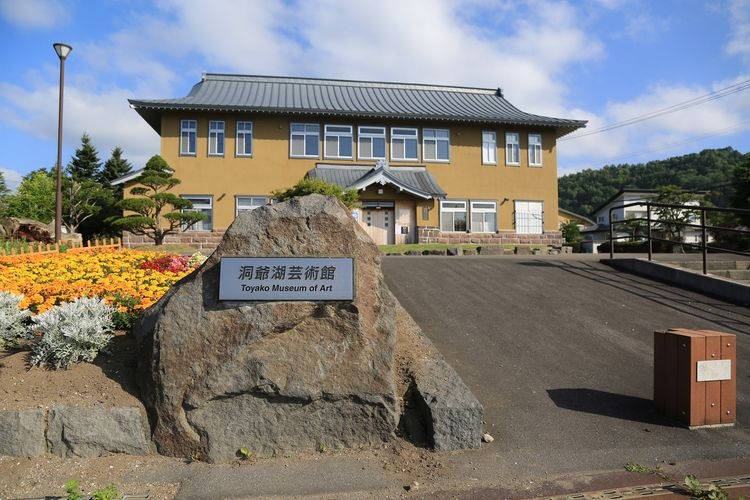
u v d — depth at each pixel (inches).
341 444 178.1
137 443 172.1
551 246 928.9
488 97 1160.8
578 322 300.5
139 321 196.5
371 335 182.2
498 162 1030.4
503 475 160.9
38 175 1553.9
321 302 181.0
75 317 197.5
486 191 1021.2
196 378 172.6
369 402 178.2
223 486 155.6
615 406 205.9
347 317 180.9
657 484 155.3
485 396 212.2
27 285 291.6
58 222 741.3
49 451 170.4
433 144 1010.7
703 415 189.5
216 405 173.3
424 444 177.5
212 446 170.9
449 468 164.7
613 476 159.6
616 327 293.1
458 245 853.8
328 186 726.5
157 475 161.6
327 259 182.9
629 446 177.3
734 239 966.4
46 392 177.9
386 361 180.9
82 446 169.8
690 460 169.2
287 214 190.2
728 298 346.3
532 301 339.6
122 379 187.3
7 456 169.0
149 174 782.5
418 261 488.1
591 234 1887.3
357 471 164.1
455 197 1009.5
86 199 1320.1
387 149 993.5
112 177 1892.2
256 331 176.2
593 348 263.7
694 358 189.6
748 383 227.8
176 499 148.7
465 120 995.3
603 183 3250.5
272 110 924.6
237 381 172.9
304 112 935.7
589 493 150.4
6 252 498.9
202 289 180.7
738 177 1350.9
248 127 948.6
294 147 962.1
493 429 187.8
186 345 174.6
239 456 172.6
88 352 194.2
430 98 1109.1
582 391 218.1
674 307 329.1
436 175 1007.6
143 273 350.0
